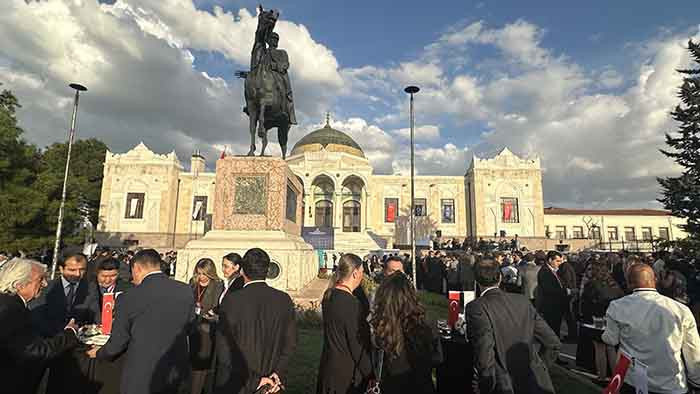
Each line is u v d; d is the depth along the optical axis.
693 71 17.19
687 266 10.22
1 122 23.33
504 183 50.44
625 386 5.06
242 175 11.10
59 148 48.50
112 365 4.18
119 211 48.03
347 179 51.38
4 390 3.29
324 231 37.00
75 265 5.23
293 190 12.90
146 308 3.75
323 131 58.50
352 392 3.69
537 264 10.05
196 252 10.27
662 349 4.12
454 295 5.88
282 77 12.45
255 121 11.93
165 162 49.28
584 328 7.41
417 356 3.44
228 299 3.97
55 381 4.08
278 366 3.81
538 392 3.56
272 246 10.47
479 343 3.66
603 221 55.81
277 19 12.24
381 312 3.53
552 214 56.06
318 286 12.96
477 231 49.03
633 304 4.40
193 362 5.12
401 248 43.16
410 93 20.25
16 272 3.47
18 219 22.98
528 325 3.77
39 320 4.42
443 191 53.12
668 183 16.58
